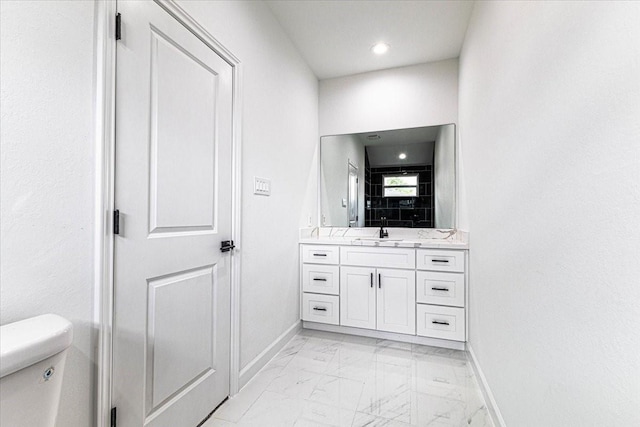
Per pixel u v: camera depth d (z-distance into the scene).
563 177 0.80
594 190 0.66
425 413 1.51
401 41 2.43
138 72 1.08
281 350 2.22
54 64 0.82
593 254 0.66
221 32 1.53
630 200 0.55
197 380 1.38
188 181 1.33
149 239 1.13
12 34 0.74
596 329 0.65
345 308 2.51
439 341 2.29
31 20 0.77
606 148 0.62
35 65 0.78
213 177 1.49
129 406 1.04
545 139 0.90
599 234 0.64
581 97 0.71
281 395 1.65
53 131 0.82
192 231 1.36
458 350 2.23
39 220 0.79
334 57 2.69
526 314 1.04
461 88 2.49
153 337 1.15
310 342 2.38
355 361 2.05
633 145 0.54
